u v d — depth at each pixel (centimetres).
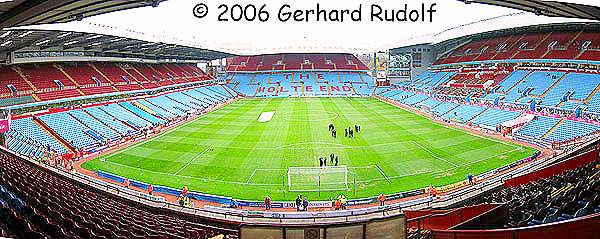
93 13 1966
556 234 812
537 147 3878
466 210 1489
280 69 10606
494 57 7200
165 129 5225
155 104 6388
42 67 5681
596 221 796
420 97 7406
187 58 9456
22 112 4572
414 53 9356
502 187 2272
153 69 8069
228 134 4722
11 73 5162
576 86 5200
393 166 3294
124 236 1184
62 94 5231
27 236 1030
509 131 4459
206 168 3347
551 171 2244
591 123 4166
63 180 2534
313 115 6119
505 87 6106
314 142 4191
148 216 1747
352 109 6838
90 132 4575
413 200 2419
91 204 1741
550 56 6156
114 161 3666
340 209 2395
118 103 5825
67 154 3831
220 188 2866
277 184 2923
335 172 3123
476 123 5138
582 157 2323
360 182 2923
